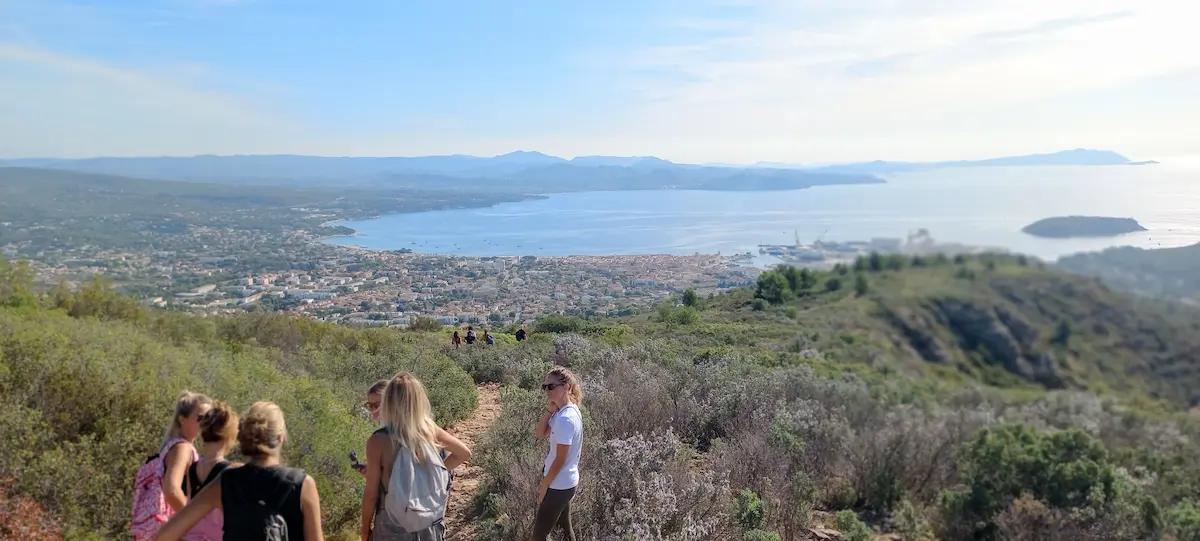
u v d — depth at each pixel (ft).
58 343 18.81
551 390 14.44
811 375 28.43
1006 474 22.99
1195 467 22.56
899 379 23.65
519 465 18.30
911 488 24.61
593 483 16.44
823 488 23.85
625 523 15.37
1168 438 22.81
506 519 17.07
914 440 24.79
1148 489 22.33
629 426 24.31
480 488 19.89
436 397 29.99
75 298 45.47
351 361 37.45
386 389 11.39
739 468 21.12
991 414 24.75
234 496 9.11
